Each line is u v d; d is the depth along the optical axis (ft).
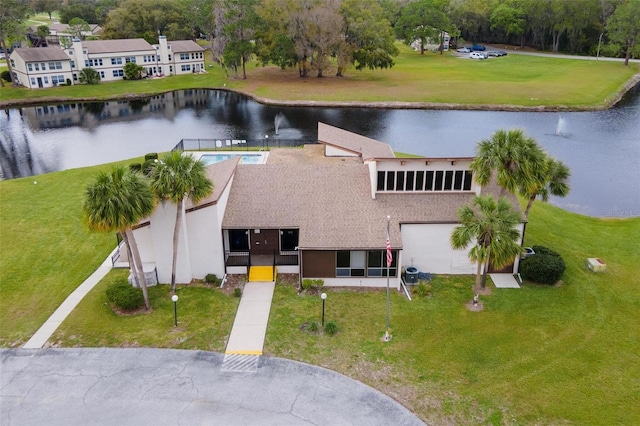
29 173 176.96
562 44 460.14
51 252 103.35
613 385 68.13
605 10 413.59
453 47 502.38
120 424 60.95
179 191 80.69
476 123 240.73
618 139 211.20
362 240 90.17
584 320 82.28
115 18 408.67
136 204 75.77
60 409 63.21
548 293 90.12
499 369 71.05
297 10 320.70
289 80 338.75
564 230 116.57
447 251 95.91
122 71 348.59
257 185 103.14
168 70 364.58
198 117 262.26
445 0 456.04
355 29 330.75
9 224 115.75
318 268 91.91
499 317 83.10
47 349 74.28
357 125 239.30
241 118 257.75
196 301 87.10
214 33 386.93
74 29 388.78
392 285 92.79
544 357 73.56
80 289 90.07
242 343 75.82
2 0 305.53
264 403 64.34
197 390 66.44
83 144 214.07
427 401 65.05
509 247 78.79
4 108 282.97
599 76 332.60
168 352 73.72
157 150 203.10
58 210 124.06
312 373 69.72
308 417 62.18
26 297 87.56
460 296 89.40
